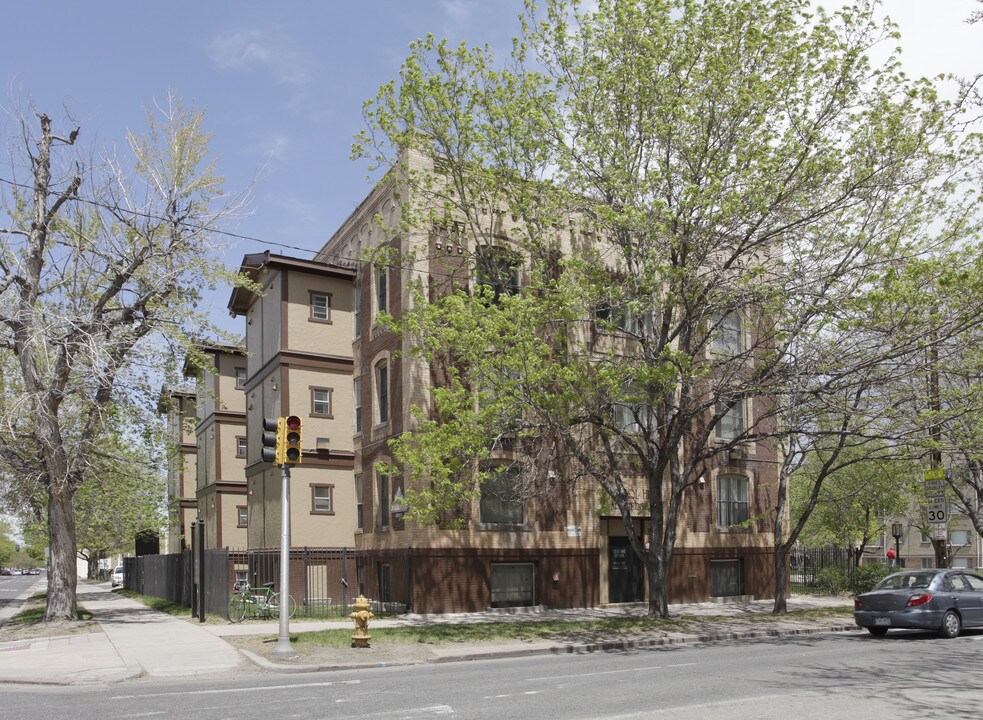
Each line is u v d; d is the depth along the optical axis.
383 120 20.16
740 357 20.14
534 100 19.66
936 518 24.64
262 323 30.78
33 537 56.22
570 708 10.20
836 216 18.95
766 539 30.50
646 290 18.05
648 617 22.11
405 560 23.70
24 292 22.19
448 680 13.02
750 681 12.39
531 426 20.08
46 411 21.81
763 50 18.56
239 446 38.50
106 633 20.27
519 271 24.67
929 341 18.31
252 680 13.59
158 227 23.00
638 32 19.06
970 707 10.05
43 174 22.44
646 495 27.36
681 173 19.03
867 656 15.36
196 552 27.02
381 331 26.92
